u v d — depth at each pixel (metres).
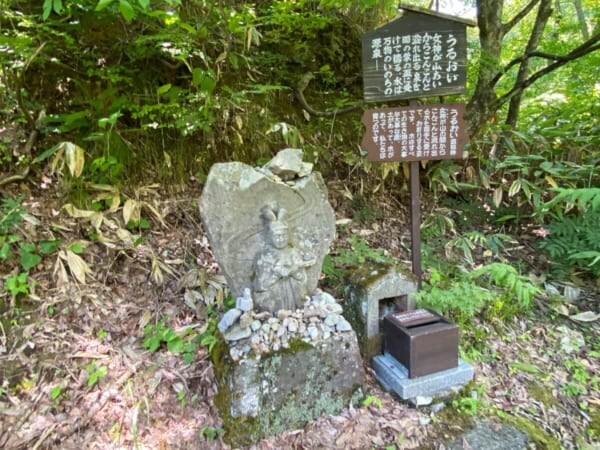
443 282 3.18
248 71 3.97
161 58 3.39
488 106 4.31
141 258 2.96
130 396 2.20
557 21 5.02
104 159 2.84
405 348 2.38
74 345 2.40
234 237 2.19
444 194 4.57
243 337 2.12
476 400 2.41
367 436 2.13
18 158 2.96
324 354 2.21
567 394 2.59
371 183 4.29
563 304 3.37
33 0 2.85
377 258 3.29
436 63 2.82
